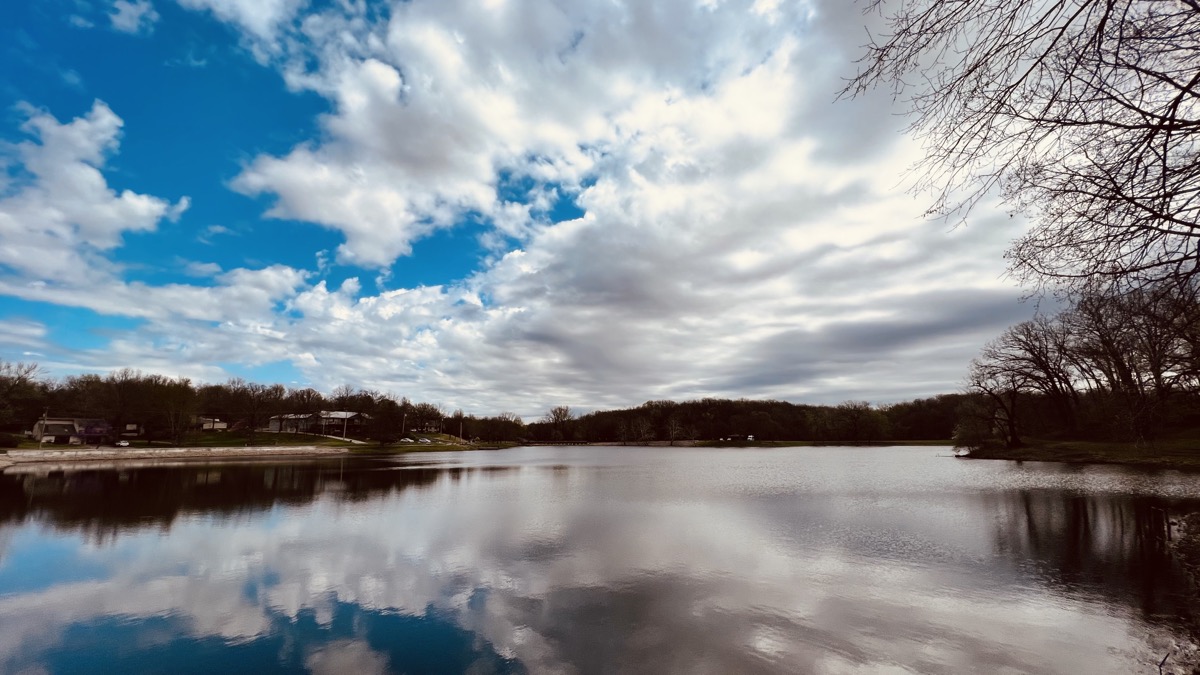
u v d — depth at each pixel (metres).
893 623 10.23
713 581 13.02
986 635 9.63
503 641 9.65
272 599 11.98
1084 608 10.88
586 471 52.62
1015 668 8.39
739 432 154.88
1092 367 43.69
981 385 60.12
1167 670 8.24
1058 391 56.09
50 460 61.81
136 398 85.12
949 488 31.41
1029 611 10.77
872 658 8.77
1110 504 23.38
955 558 14.93
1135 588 12.05
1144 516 20.42
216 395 107.56
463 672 8.48
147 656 9.16
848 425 141.50
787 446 141.62
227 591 12.55
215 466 56.00
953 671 8.34
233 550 16.61
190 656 9.13
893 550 15.98
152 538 18.48
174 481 39.03
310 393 126.81
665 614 10.80
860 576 13.30
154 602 11.84
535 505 26.77
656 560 15.09
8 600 12.01
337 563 14.98
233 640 9.77
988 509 23.14
